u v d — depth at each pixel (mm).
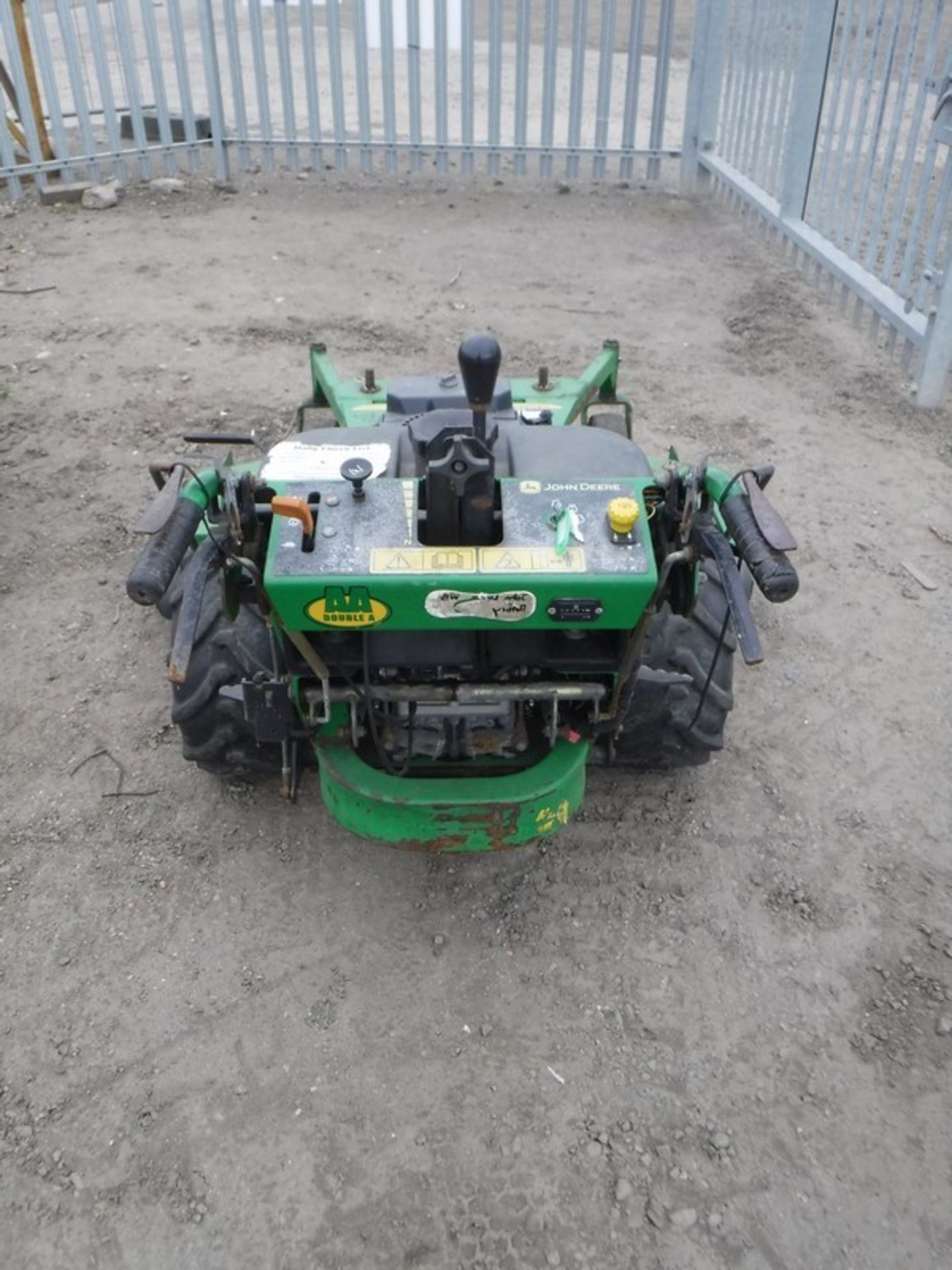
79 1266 2676
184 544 2748
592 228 9648
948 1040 3205
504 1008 3277
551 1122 2984
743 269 8812
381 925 3523
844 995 3328
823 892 3654
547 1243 2725
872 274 7641
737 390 6887
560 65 14250
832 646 4734
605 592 2693
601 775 4070
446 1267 2676
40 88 12664
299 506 2682
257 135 10602
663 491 2941
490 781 3129
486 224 9688
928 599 5027
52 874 3666
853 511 5676
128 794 3969
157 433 6219
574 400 4625
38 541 5305
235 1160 2889
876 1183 2861
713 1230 2752
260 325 7566
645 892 3641
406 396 4086
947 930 3531
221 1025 3217
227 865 3711
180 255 8812
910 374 7109
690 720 3541
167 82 13289
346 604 2709
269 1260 2686
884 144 11430
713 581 3643
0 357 7078
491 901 3607
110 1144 2920
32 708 4336
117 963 3387
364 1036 3195
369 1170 2869
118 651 4625
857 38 7500
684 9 17453
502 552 2730
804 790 4035
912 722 4348
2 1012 3236
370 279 8430
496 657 2988
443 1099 3037
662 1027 3230
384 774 3150
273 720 3141
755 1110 3021
